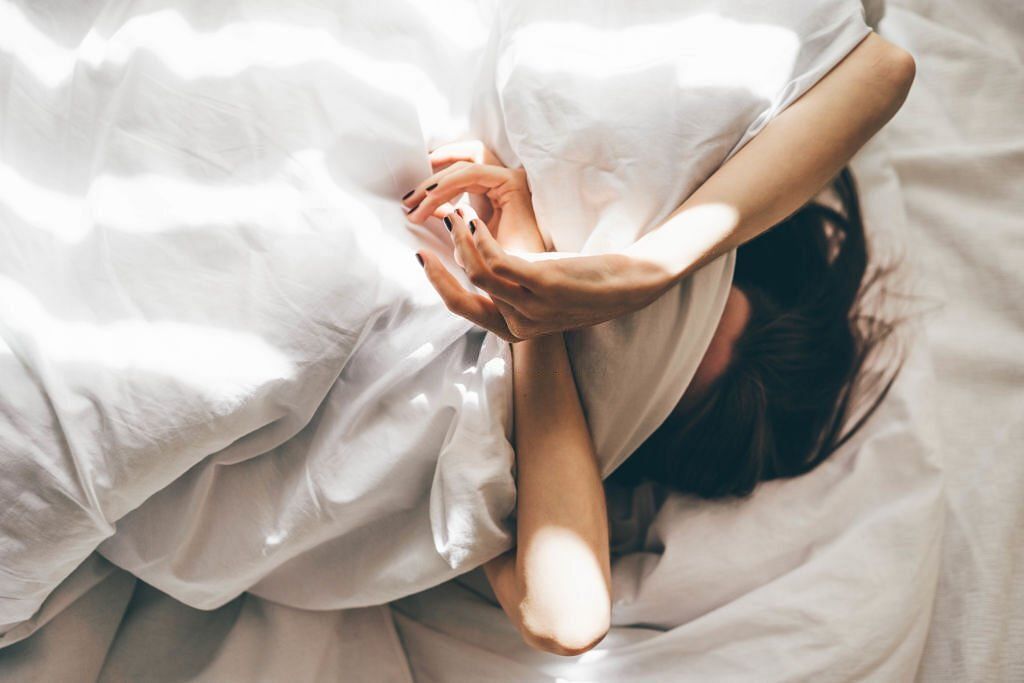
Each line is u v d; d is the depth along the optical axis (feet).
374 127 2.36
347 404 2.37
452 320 2.33
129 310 2.17
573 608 2.23
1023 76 3.29
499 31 2.50
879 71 2.30
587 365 2.44
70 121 2.29
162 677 2.62
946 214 3.16
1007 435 2.88
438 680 2.74
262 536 2.40
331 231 2.22
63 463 2.16
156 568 2.44
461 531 2.32
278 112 2.27
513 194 2.50
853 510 2.77
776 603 2.61
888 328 2.98
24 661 2.46
